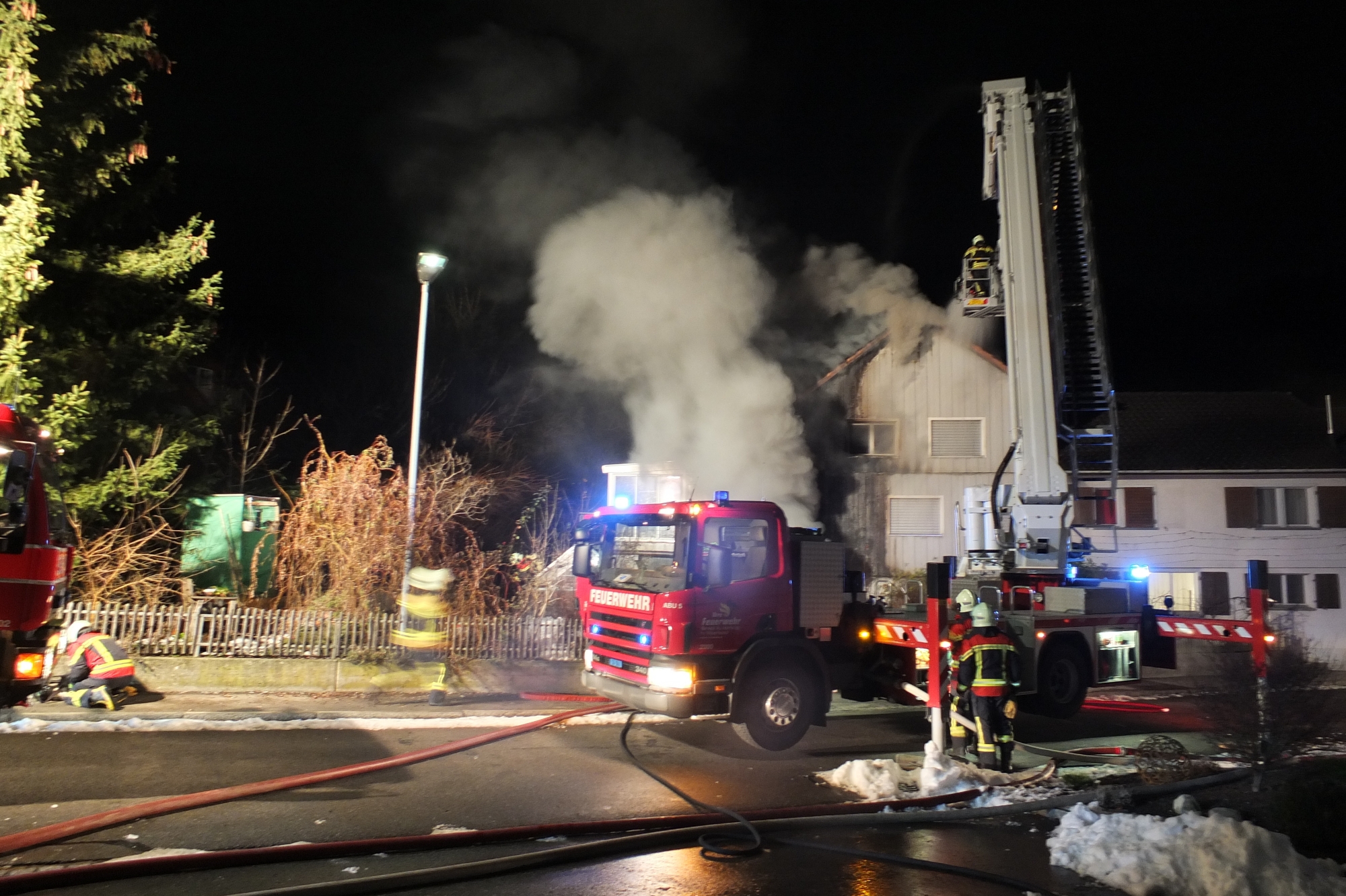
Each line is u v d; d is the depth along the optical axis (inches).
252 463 781.3
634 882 188.9
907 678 343.9
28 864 181.8
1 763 261.4
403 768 281.1
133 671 354.6
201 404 786.8
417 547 471.5
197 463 718.5
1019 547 440.8
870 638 352.8
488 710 392.5
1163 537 992.9
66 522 346.0
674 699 295.9
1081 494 473.1
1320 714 298.7
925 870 203.5
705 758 311.3
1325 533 994.7
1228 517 998.4
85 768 261.0
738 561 313.9
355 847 197.2
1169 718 433.1
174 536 534.3
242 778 259.8
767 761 309.4
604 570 345.4
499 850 205.9
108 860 186.1
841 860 208.8
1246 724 285.6
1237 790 273.0
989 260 647.1
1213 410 1093.1
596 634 341.4
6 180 472.4
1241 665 302.5
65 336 510.3
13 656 297.1
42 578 304.2
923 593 449.7
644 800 252.1
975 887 193.3
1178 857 192.9
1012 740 293.6
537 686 455.5
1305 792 227.8
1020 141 484.1
